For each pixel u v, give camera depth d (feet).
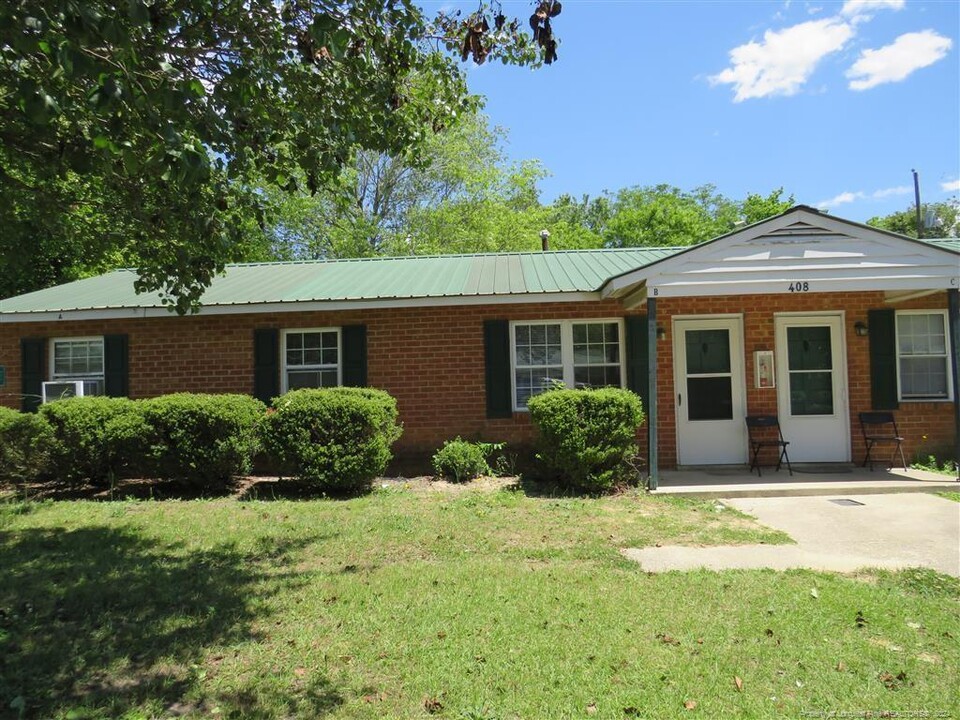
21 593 16.44
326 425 29.07
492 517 24.17
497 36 17.17
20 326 36.81
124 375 35.86
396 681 11.94
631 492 28.17
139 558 19.48
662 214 116.37
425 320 35.14
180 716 10.85
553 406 28.53
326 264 44.19
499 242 89.51
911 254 28.48
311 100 17.37
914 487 27.89
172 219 17.53
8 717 10.77
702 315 34.63
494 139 92.12
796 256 28.66
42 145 15.35
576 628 14.06
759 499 27.27
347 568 18.53
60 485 31.81
